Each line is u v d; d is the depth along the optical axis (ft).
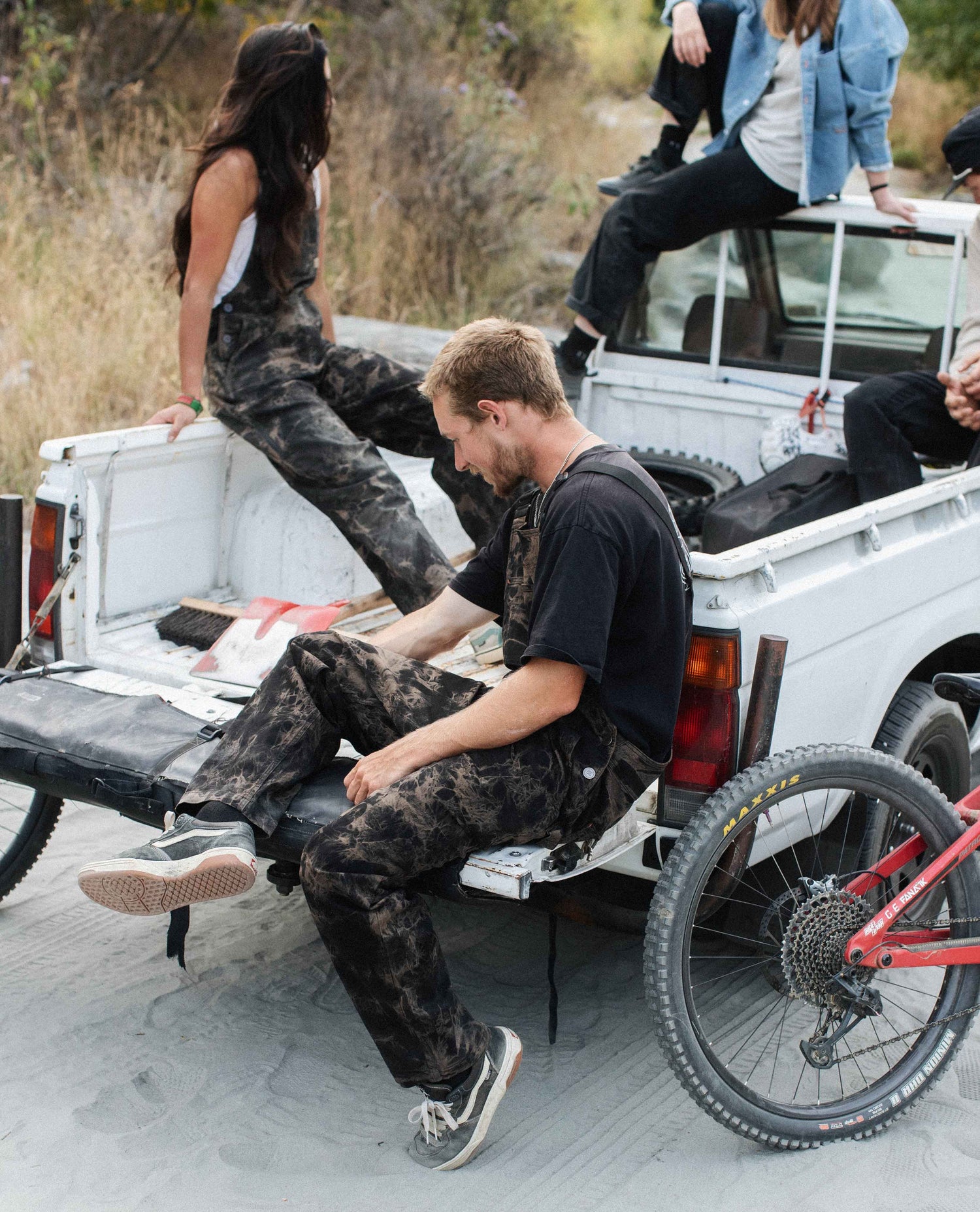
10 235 25.95
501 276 33.81
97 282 25.46
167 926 10.99
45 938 10.68
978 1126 8.79
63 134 31.78
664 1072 9.25
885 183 13.58
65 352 22.63
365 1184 7.92
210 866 7.37
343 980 7.57
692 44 13.91
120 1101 8.63
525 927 11.32
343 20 38.11
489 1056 7.80
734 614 8.01
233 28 38.70
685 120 14.74
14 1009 9.62
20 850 10.71
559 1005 10.07
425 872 7.64
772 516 12.14
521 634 8.02
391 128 34.63
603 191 15.25
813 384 14.20
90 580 10.30
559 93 43.47
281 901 11.53
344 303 31.17
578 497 7.39
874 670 9.63
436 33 39.50
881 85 13.28
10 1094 8.64
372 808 7.43
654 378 14.74
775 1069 9.33
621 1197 7.88
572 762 7.65
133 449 10.69
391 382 12.17
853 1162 8.33
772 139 13.60
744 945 9.24
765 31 13.84
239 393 11.53
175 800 8.13
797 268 14.14
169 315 24.99
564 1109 8.75
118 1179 7.88
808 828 9.16
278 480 12.35
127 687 9.48
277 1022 9.68
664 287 14.73
